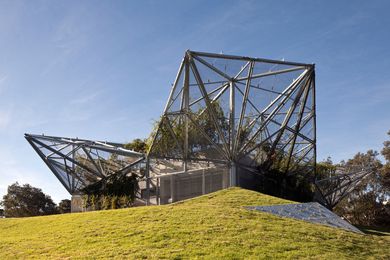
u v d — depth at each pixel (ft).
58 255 60.29
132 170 156.04
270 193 144.15
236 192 112.06
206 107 126.00
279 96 134.00
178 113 126.11
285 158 148.66
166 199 143.74
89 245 64.75
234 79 125.29
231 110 128.36
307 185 157.69
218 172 136.26
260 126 136.46
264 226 73.67
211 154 134.10
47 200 254.27
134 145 171.83
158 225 73.46
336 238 71.46
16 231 83.56
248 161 140.87
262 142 139.95
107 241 66.28
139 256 57.47
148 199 146.92
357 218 226.17
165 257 56.85
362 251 66.28
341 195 193.26
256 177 143.33
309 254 60.18
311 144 152.05
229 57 121.80
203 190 137.39
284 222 78.74
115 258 57.11
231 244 62.39
